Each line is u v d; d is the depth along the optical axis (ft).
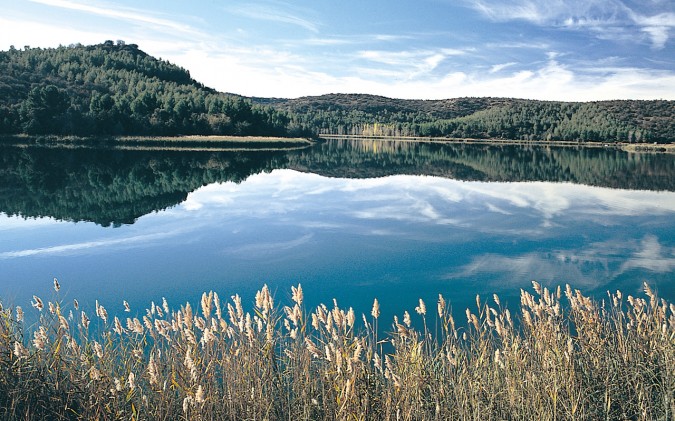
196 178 164.45
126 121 336.90
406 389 24.17
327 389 24.79
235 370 25.00
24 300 51.70
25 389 23.29
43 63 474.90
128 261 67.67
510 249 75.66
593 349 27.66
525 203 122.42
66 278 60.03
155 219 97.50
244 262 67.72
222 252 72.84
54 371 24.29
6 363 23.67
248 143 351.87
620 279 61.21
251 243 78.43
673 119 587.68
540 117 653.71
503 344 28.96
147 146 299.38
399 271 63.62
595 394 25.21
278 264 66.80
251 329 25.08
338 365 22.85
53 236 81.97
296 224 93.76
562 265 67.15
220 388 25.27
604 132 550.36
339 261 68.39
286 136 446.19
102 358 24.85
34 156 216.54
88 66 536.01
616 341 29.55
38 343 23.11
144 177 162.30
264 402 23.91
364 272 63.46
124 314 47.01
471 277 61.26
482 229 90.22
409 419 22.67
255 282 59.36
